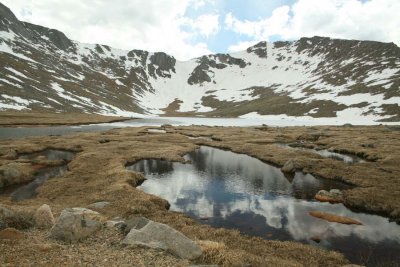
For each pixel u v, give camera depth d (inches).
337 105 7170.3
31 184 1450.5
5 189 1362.0
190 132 3964.1
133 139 3038.9
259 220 1059.9
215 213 1125.1
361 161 2140.7
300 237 918.4
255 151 2461.9
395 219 1079.6
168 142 2942.9
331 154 2459.4
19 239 587.2
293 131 4069.9
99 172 1612.9
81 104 7121.1
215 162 2133.4
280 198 1325.0
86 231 633.6
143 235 605.9
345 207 1216.8
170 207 1181.1
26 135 3282.5
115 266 503.2
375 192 1314.0
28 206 1007.0
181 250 577.3
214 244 645.3
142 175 1626.5
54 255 525.7
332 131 3946.9
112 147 2458.2
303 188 1485.0
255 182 1599.4
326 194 1321.4
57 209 957.8
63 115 5698.8
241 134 3700.8
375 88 7431.1
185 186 1503.4
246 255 645.3
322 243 877.2
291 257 733.3
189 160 2178.9
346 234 946.1
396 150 2300.7
